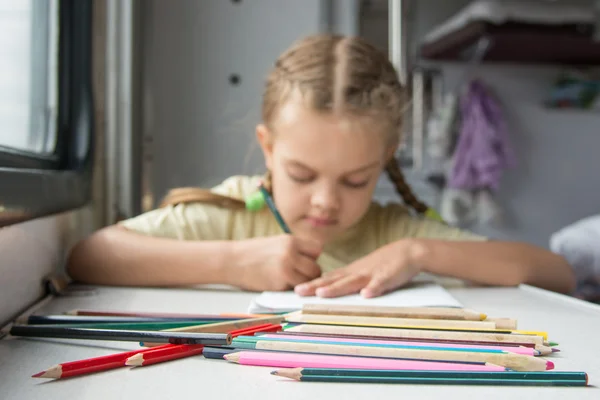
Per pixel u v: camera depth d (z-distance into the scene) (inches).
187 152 64.3
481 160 95.1
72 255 31.6
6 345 18.4
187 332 17.9
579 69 106.7
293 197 30.9
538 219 107.3
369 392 14.1
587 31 90.0
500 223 105.9
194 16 64.6
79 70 40.2
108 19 50.1
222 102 64.8
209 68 64.7
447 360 15.8
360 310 20.6
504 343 17.5
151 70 63.7
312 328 18.2
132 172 51.3
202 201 38.1
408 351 16.0
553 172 107.2
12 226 23.0
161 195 63.7
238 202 37.6
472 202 98.3
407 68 92.0
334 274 28.3
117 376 15.3
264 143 36.0
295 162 29.9
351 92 30.4
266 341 16.8
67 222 34.2
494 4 85.3
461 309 21.1
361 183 30.8
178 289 29.9
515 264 31.7
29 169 28.8
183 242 31.1
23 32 34.8
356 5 68.2
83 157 39.6
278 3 65.2
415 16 94.3
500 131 98.7
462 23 89.4
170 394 14.0
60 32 38.8
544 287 33.9
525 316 23.4
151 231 34.7
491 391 14.2
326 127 29.2
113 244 31.0
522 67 104.8
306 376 14.7
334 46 34.4
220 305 25.6
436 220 39.9
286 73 32.9
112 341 18.7
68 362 15.5
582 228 79.7
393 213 40.7
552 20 86.7
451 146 97.4
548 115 106.4
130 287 30.4
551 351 17.6
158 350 16.5
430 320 19.4
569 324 21.9
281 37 65.3
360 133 29.5
